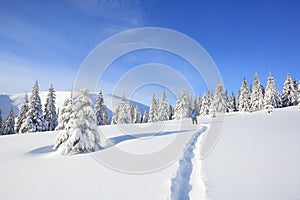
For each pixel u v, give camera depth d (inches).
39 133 791.7
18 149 435.8
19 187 191.5
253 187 175.9
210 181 195.5
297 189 167.9
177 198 176.6
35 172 242.7
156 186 185.5
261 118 1168.2
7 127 1647.4
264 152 308.2
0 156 358.3
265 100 1616.6
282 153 296.5
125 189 179.6
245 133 548.1
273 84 2119.8
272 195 158.4
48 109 1460.4
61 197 165.5
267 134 510.6
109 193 171.2
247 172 216.7
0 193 177.0
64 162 293.0
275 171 215.6
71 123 387.9
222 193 166.6
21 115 1416.1
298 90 2122.3
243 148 346.0
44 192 177.3
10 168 266.2
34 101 1228.5
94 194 169.6
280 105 2154.3
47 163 289.9
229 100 2564.0
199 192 183.0
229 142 413.4
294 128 626.2
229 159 275.7
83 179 210.8
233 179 198.1
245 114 1689.2
